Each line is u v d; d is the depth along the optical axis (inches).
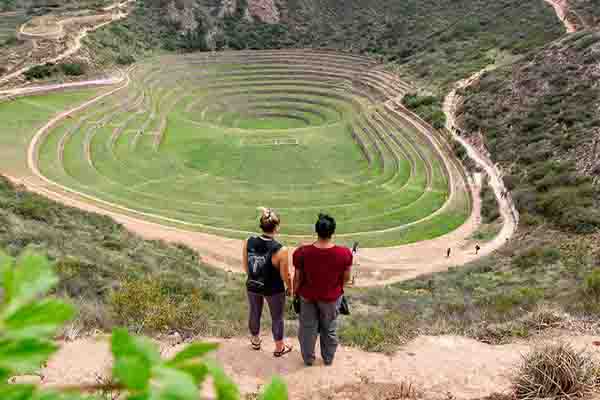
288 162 2805.1
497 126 2472.9
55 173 2190.0
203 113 3484.3
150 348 39.5
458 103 2893.7
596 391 289.6
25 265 40.4
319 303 346.6
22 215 1186.0
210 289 864.9
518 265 1272.1
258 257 354.9
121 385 38.4
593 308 505.4
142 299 479.5
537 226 1626.5
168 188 2331.4
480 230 1820.9
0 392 37.4
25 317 38.8
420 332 446.3
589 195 1624.0
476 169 2262.6
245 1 4458.7
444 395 318.7
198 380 41.2
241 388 324.2
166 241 1472.7
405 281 1354.6
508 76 2807.6
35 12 4370.1
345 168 2741.1
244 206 2160.4
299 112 3636.8
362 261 1605.6
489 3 3946.9
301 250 342.3
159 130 2952.8
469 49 3499.0
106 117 2874.0
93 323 429.1
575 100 2273.6
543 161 2042.3
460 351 394.9
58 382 295.9
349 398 315.6
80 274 716.0
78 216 1347.2
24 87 3004.4
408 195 2255.2
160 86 3575.3
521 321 457.4
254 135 3105.3
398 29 4128.9
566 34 3048.7
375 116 3149.6
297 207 2194.9
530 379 299.9
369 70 3823.8
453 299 815.1
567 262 1184.8
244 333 445.7
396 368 358.9
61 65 3228.3
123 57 3659.0
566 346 314.7
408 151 2657.5
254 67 4030.5
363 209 2158.0
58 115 2733.8
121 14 4136.3
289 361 370.9
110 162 2479.1
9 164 2135.8
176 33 4197.8
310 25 4429.1
